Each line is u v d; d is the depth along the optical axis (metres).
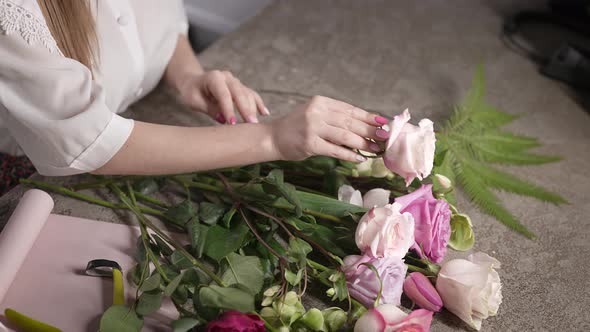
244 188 0.91
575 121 1.27
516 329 0.87
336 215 0.88
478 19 1.56
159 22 1.18
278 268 0.88
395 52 1.40
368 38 1.44
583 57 1.37
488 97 1.30
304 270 0.82
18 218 0.88
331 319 0.79
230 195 0.93
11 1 0.82
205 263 0.90
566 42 1.48
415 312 0.75
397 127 0.81
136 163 0.90
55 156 0.88
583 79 1.34
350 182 0.98
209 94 1.14
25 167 1.27
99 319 0.84
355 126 0.88
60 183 1.02
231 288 0.78
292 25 1.46
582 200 1.09
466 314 0.82
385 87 1.29
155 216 0.97
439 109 1.25
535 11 1.55
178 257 0.85
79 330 0.82
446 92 1.30
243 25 1.44
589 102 1.31
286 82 1.28
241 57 1.33
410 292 0.84
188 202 0.91
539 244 1.00
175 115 1.17
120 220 0.97
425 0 1.62
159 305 0.79
